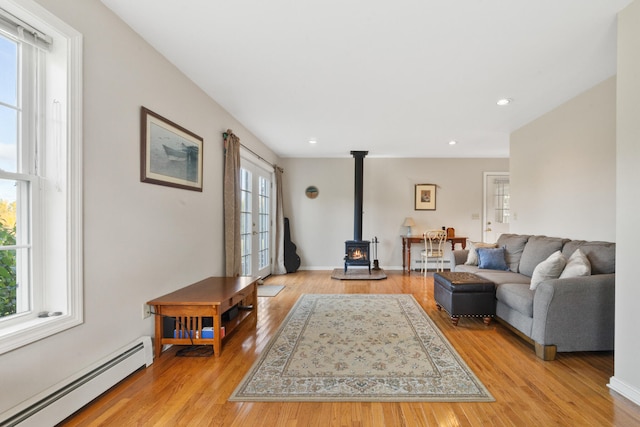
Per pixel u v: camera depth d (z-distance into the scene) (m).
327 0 1.79
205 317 2.54
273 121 4.12
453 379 2.05
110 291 1.94
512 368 2.21
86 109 1.75
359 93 3.17
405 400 1.81
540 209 3.83
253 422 1.62
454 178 6.56
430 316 3.40
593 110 2.98
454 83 2.91
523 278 3.29
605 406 1.76
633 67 1.82
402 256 6.57
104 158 1.88
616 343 1.92
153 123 2.33
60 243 1.64
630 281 1.84
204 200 3.18
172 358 2.35
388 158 6.60
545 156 3.73
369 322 3.20
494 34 2.12
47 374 1.54
